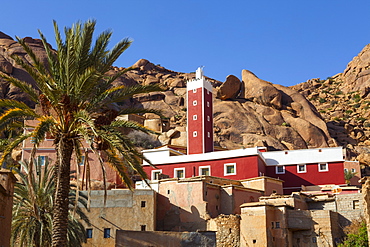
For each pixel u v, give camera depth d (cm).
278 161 6756
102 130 2588
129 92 2727
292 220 4541
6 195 2542
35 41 11256
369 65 15650
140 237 3875
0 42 10662
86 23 2658
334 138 11656
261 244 4409
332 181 6488
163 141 8612
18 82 2628
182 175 6400
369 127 12488
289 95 11738
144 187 5375
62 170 2595
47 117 2595
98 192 4841
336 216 4650
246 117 10344
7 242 2608
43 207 3688
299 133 10500
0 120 2500
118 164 2792
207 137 7156
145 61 14275
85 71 2552
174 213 5066
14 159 5959
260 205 4516
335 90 15825
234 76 11281
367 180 2364
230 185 5266
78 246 3825
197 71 7538
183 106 11462
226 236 4600
